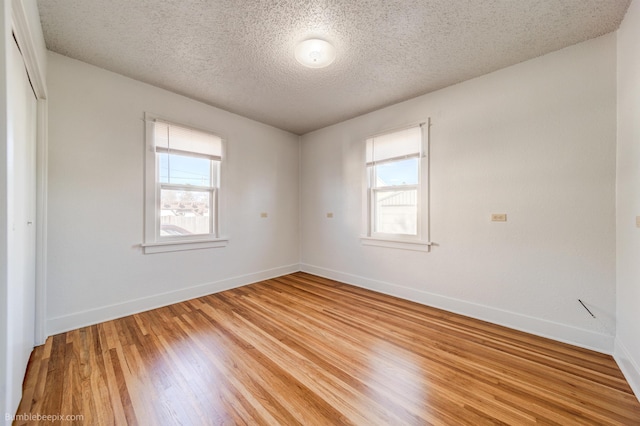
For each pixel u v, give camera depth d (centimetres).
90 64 232
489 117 244
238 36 196
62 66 218
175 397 144
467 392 148
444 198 273
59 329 215
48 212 210
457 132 265
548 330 213
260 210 382
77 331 219
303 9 170
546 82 215
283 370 168
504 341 206
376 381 158
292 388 152
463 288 260
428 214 285
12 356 118
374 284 338
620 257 181
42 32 188
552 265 212
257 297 309
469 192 256
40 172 200
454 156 267
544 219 216
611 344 188
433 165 282
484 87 247
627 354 166
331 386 153
